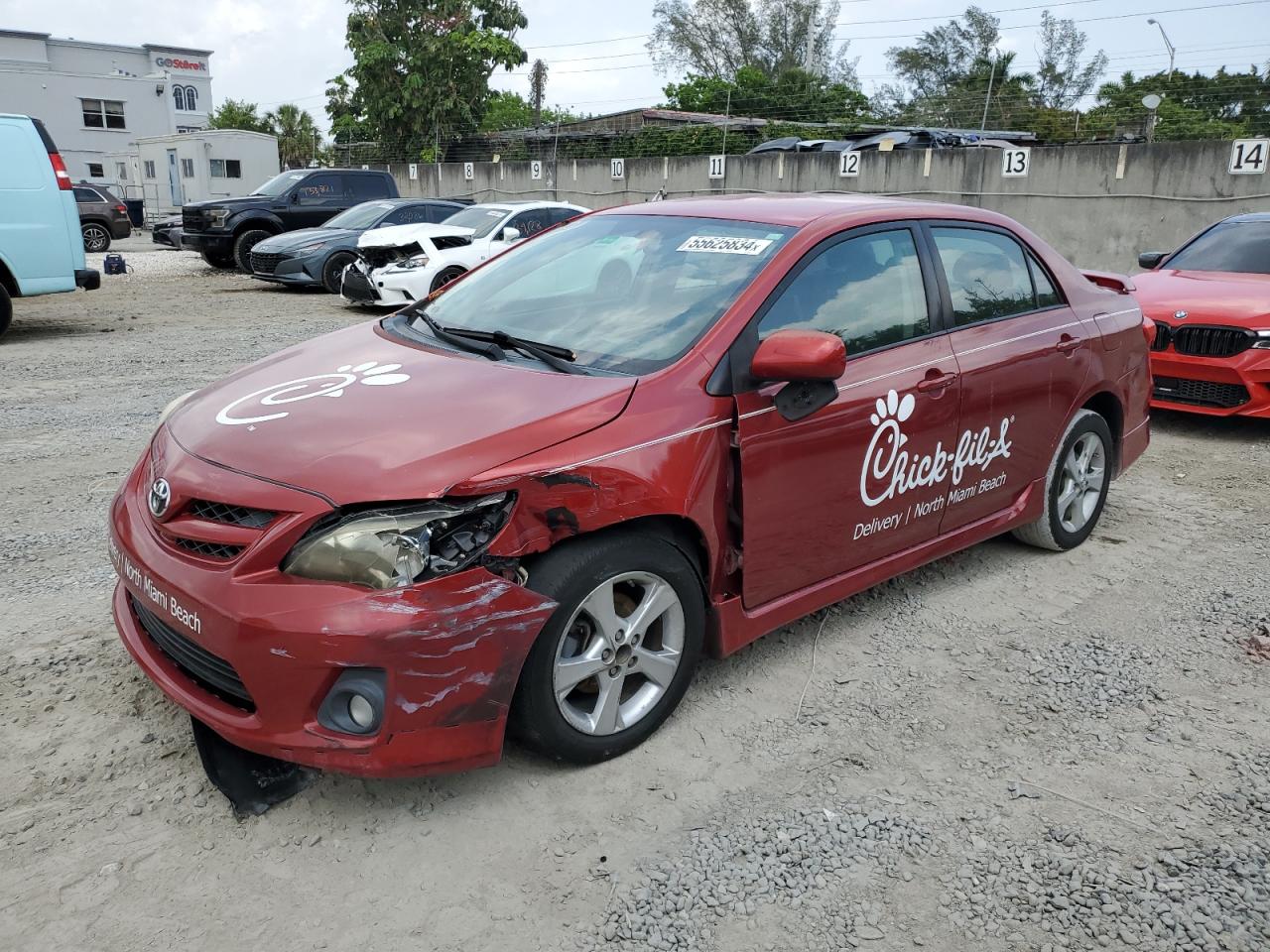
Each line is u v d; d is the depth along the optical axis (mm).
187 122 52406
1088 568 4676
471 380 3082
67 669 3432
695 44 50812
